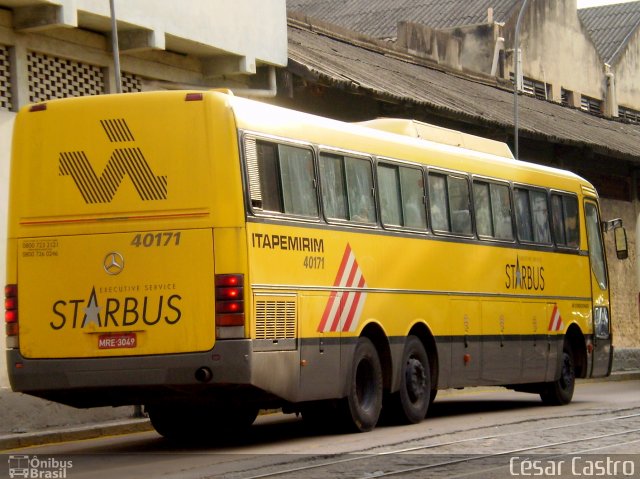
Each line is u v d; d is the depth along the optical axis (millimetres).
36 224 15078
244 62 23328
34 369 14953
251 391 14766
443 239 19000
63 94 20125
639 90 56625
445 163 19375
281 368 14961
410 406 18016
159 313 14484
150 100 14750
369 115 29266
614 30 57031
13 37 19016
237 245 14383
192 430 17469
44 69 19766
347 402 16516
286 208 15383
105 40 20922
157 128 14695
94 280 14758
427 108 28328
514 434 16250
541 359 21875
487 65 46625
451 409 21906
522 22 47906
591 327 23859
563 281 22859
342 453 14273
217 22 22547
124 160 14766
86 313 14758
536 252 21922
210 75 23484
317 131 16312
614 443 14992
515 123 30359
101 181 14836
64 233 14938
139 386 14570
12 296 15141
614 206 41062
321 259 15977
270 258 14906
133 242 14641
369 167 17359
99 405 15727
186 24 21703
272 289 14883
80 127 14992
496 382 20406
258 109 15172
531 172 22141
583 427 17172
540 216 22312
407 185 18266
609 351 24625
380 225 17422
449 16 49219
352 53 32156
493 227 20594
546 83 49062
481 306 19984
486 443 15156
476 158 20359
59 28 19828
